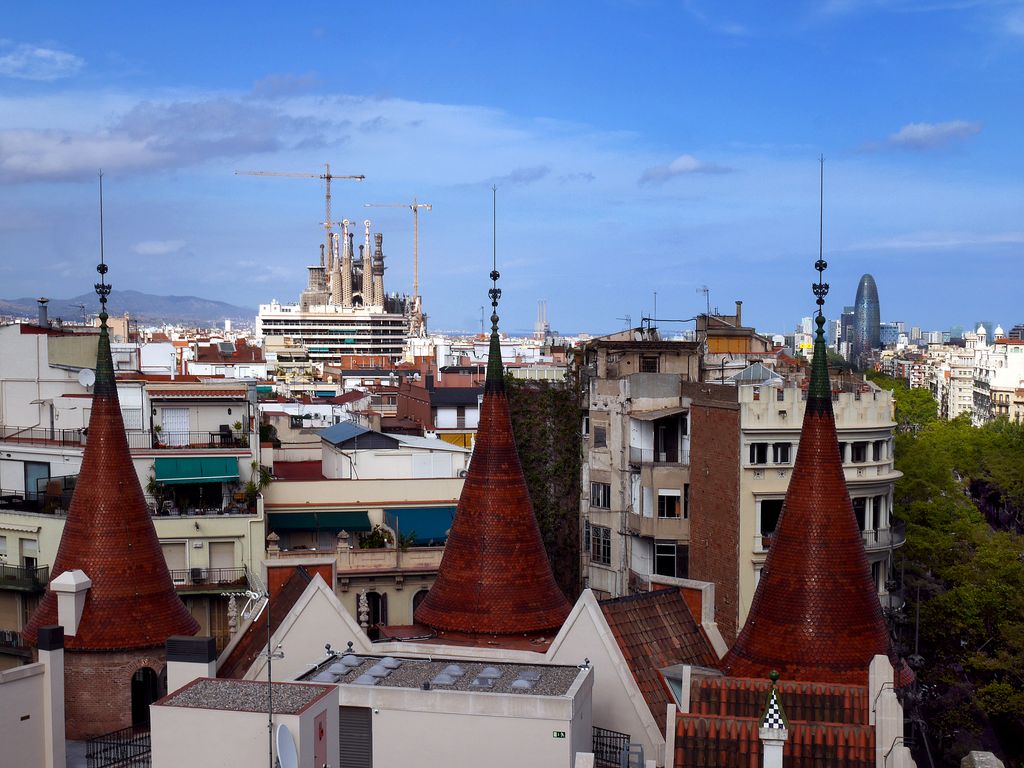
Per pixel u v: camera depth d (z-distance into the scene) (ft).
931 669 238.07
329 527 253.44
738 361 334.44
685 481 247.29
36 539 230.89
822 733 111.86
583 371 284.82
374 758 116.37
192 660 125.80
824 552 143.54
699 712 122.11
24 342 262.06
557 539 275.80
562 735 113.09
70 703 153.07
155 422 248.93
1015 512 439.22
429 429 398.42
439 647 142.51
